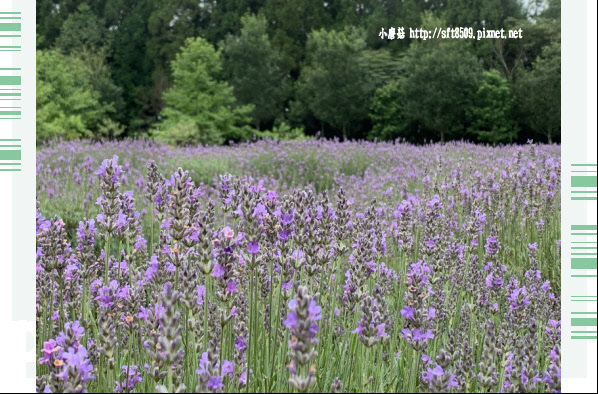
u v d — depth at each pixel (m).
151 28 39.62
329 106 34.72
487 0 30.77
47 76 27.06
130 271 3.09
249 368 2.35
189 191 2.44
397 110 33.09
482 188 6.10
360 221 3.70
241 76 35.84
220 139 28.17
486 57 31.34
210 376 1.82
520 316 3.13
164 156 14.59
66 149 13.80
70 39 37.84
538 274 3.70
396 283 3.81
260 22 37.09
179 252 2.59
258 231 2.28
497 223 5.72
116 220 2.63
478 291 3.41
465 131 29.75
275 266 2.73
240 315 2.70
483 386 2.14
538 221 5.64
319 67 35.34
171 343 1.81
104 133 30.45
